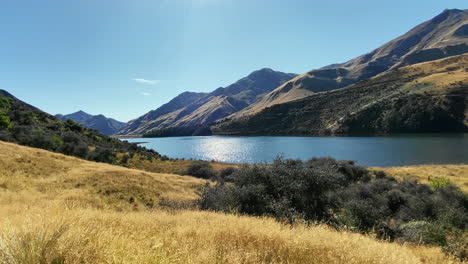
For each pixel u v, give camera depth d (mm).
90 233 2664
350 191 16453
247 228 4547
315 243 3918
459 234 7664
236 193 11312
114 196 19312
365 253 3635
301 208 11867
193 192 25562
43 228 2502
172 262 2438
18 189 15297
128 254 2258
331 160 36188
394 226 11812
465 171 40125
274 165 14711
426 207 15578
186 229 4695
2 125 49219
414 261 3998
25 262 1944
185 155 106062
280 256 3303
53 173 22062
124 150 71750
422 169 44812
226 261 2906
